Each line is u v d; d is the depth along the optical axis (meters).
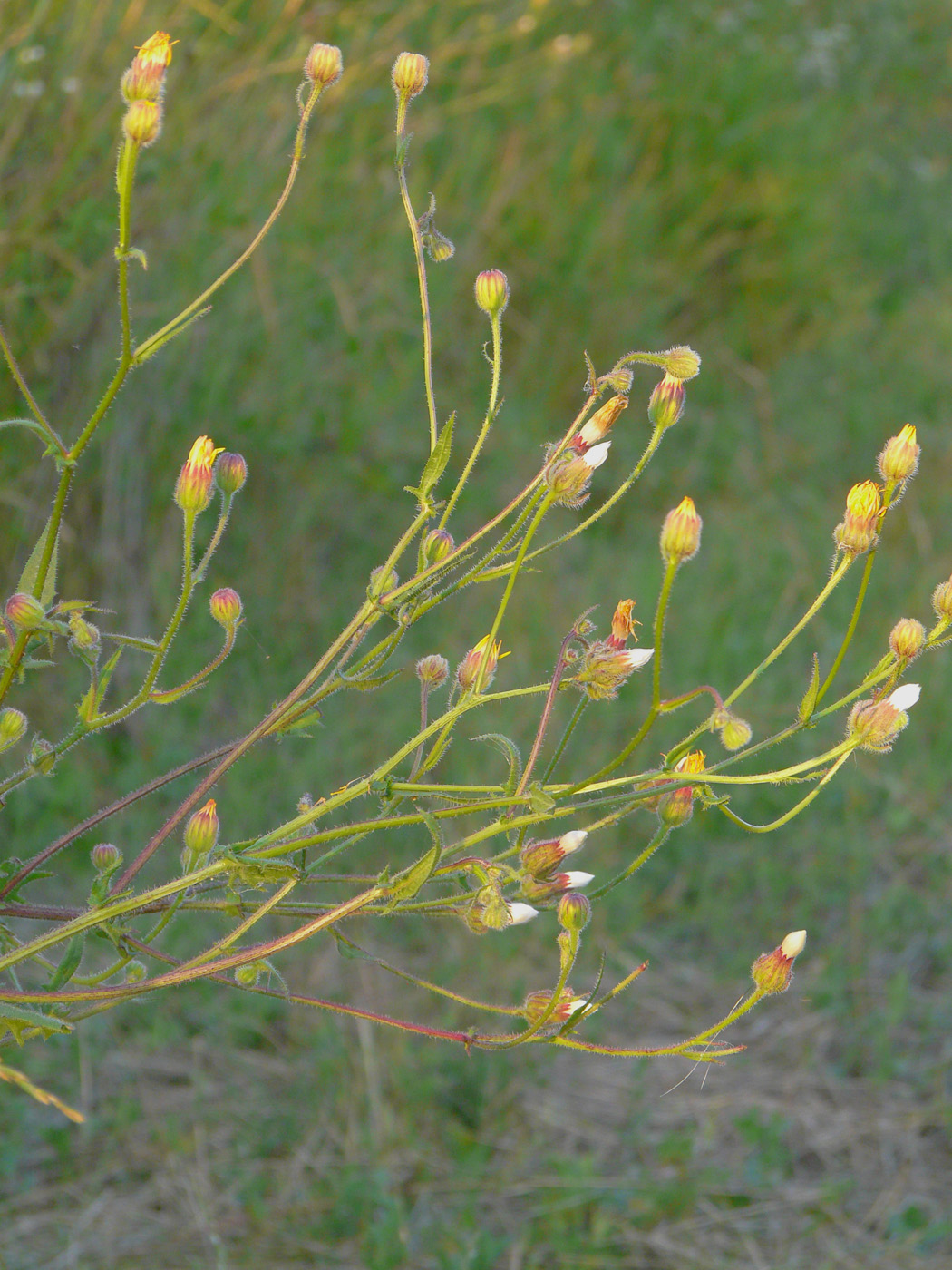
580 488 1.15
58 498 1.08
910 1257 2.30
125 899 1.08
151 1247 2.21
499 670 3.63
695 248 5.80
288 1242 2.25
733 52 6.12
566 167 5.16
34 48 2.97
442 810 1.08
